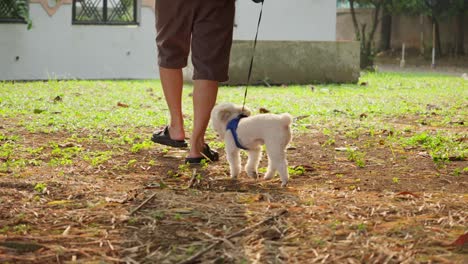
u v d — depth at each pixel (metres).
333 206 5.21
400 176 6.47
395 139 8.59
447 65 32.03
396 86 17.53
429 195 5.61
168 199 5.34
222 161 7.10
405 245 4.33
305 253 4.20
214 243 4.33
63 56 18.50
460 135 8.95
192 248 4.27
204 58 6.66
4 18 17.61
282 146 5.99
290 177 6.41
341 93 15.13
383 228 4.67
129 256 4.16
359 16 38.06
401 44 37.09
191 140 6.88
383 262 4.05
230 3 6.68
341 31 39.16
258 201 5.38
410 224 4.75
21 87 14.62
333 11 22.34
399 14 35.59
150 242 4.38
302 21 21.97
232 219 4.85
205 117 6.77
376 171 6.71
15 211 4.99
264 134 6.00
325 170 6.75
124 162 6.97
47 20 18.19
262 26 21.39
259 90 15.56
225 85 16.80
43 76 18.28
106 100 12.59
